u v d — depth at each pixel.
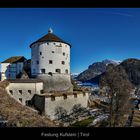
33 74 60.53
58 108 45.66
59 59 58.75
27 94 49.22
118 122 35.53
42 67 57.88
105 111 46.62
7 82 46.25
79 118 43.19
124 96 37.41
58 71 58.59
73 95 49.06
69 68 62.53
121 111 36.59
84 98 52.25
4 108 16.23
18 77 66.88
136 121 36.75
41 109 45.00
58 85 57.94
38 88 51.56
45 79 57.22
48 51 58.09
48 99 44.38
